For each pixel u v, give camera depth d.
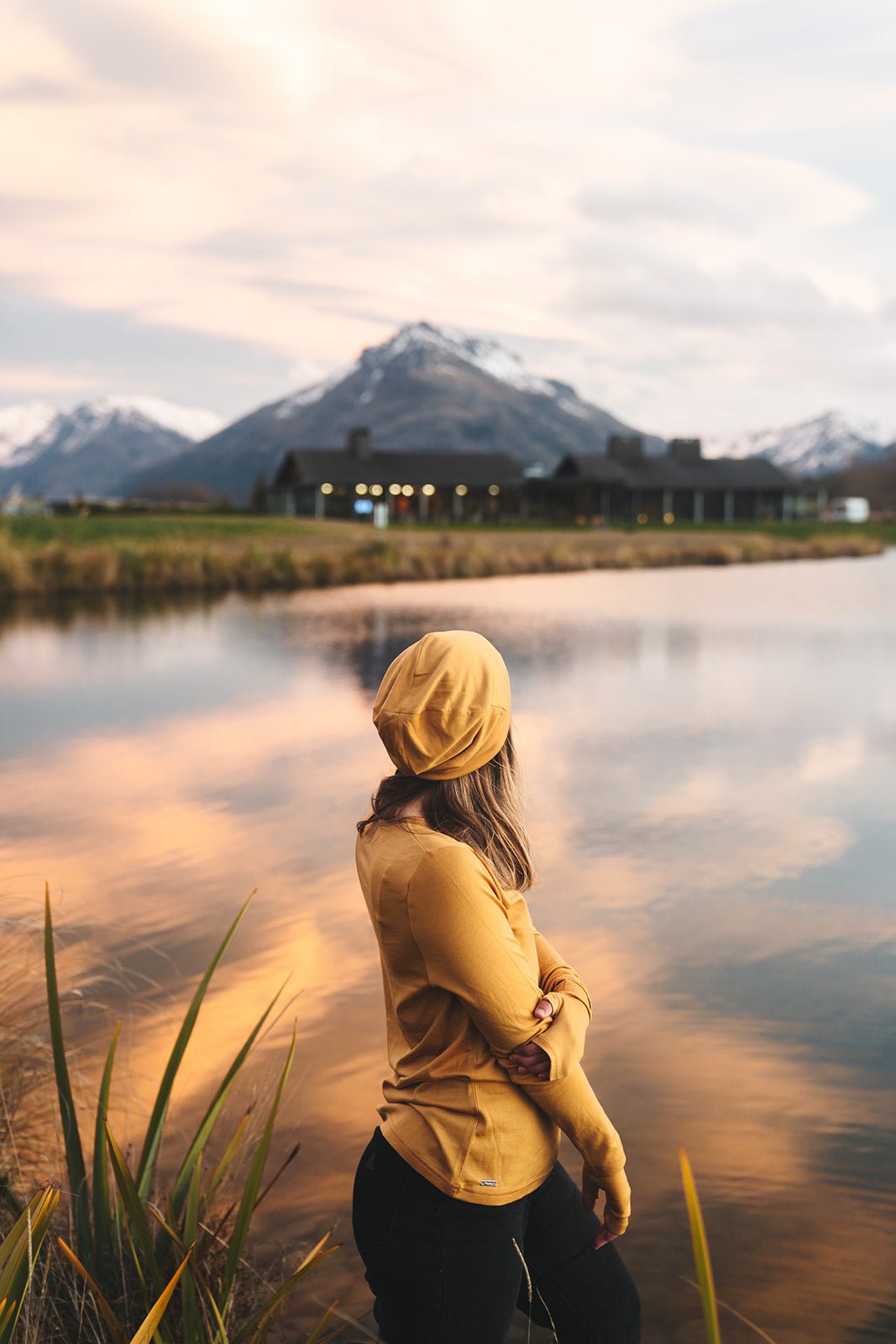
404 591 27.47
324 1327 2.29
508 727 1.73
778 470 93.56
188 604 22.72
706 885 5.52
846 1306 2.41
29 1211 1.52
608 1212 1.73
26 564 24.48
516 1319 2.43
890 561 48.03
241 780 7.83
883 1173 2.94
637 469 90.81
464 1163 1.60
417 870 1.57
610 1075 3.51
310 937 4.72
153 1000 4.02
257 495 87.69
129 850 6.08
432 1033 1.63
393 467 86.12
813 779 7.92
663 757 8.70
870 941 4.71
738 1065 3.57
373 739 9.28
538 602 24.30
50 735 9.44
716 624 19.67
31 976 4.06
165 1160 2.88
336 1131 3.11
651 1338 2.30
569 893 5.38
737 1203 2.81
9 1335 1.57
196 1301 1.84
